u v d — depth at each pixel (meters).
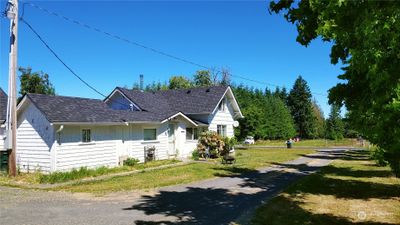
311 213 10.94
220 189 15.52
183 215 10.71
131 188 15.59
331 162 28.47
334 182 17.44
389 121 6.91
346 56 9.20
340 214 10.86
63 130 19.67
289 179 18.80
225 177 19.30
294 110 94.38
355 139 84.94
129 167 22.69
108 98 32.16
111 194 14.22
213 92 35.94
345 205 12.16
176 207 11.84
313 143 69.50
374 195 14.04
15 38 18.50
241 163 26.39
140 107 29.97
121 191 14.89
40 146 19.70
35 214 10.71
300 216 10.52
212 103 33.94
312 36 9.77
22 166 20.36
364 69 6.31
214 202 12.70
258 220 10.02
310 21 9.46
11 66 18.53
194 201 12.86
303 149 46.66
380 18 5.41
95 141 21.64
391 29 5.48
